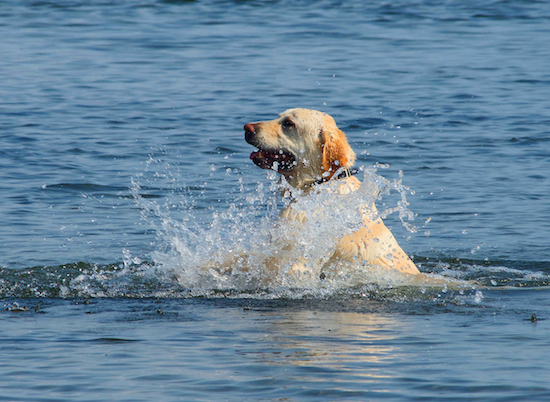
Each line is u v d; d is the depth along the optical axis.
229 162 16.64
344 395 5.44
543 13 42.31
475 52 32.06
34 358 6.34
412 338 6.93
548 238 11.78
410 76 27.12
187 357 6.34
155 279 9.80
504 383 5.67
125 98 23.41
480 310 8.18
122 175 15.63
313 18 39.94
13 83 25.47
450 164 16.70
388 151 17.69
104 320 7.70
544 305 8.41
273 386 5.63
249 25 37.97
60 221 12.67
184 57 30.36
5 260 10.45
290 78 26.33
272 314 8.01
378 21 39.59
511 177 15.67
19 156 16.89
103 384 5.70
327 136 9.62
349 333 7.12
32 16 40.31
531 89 25.11
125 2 44.84
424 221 12.87
